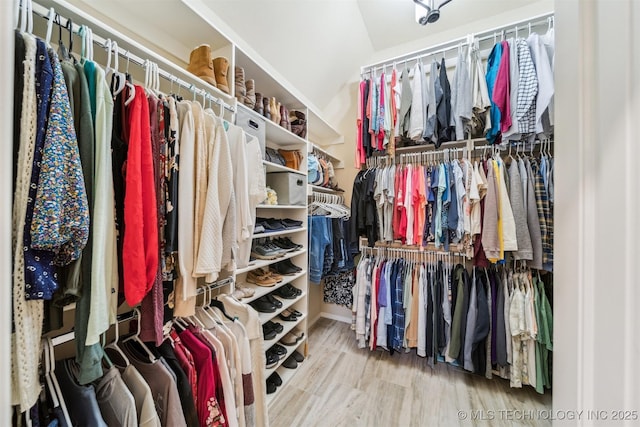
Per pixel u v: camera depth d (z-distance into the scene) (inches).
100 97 23.4
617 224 10.9
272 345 65.2
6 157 12.8
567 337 13.5
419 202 74.3
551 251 60.8
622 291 10.6
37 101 19.0
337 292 106.4
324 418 53.9
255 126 53.9
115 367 27.3
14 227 17.7
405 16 80.9
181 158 31.6
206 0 49.1
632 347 10.2
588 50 12.3
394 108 77.3
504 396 61.2
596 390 11.6
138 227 25.7
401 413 55.6
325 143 111.1
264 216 76.7
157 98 30.3
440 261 79.0
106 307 23.4
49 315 22.6
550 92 56.4
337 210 91.5
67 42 30.5
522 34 70.0
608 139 11.3
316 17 67.3
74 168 20.2
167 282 32.3
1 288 12.5
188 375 31.5
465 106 65.4
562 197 14.3
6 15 12.7
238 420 38.0
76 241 20.3
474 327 65.7
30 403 18.4
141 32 41.7
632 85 10.3
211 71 43.3
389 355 79.2
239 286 60.6
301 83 85.0
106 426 22.6
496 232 62.9
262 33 61.6
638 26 10.1
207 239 33.4
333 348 83.4
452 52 79.1
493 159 67.7
